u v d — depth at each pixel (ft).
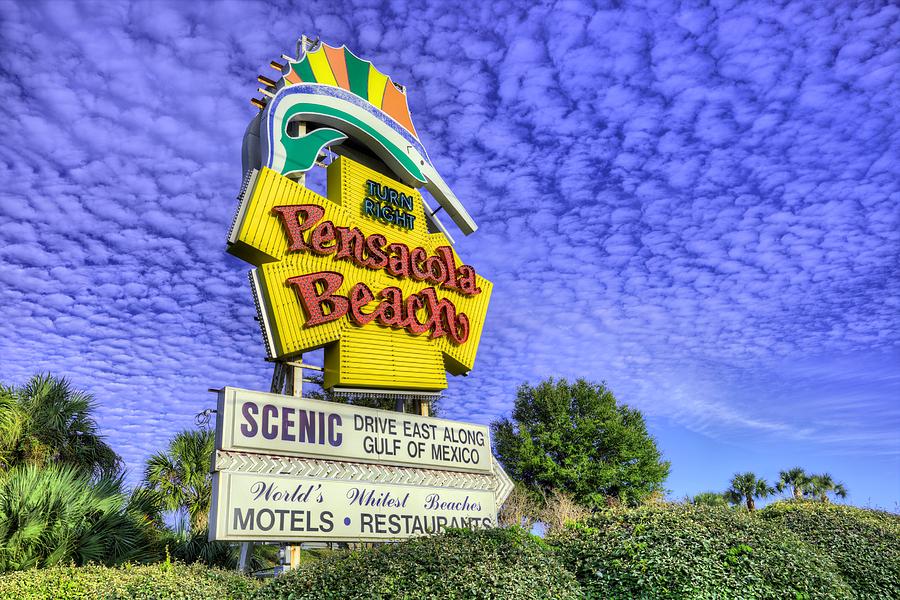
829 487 140.77
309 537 43.42
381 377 51.98
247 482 41.98
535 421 136.36
